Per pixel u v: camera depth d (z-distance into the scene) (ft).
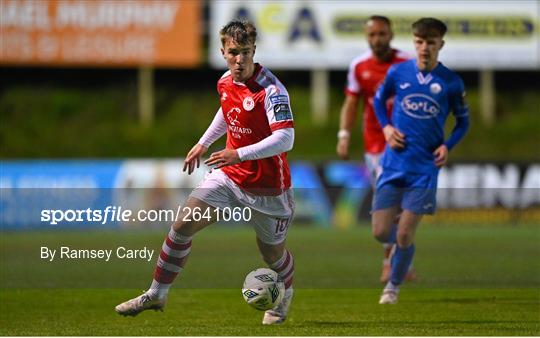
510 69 294.87
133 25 278.05
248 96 79.66
